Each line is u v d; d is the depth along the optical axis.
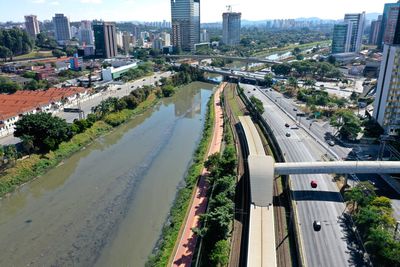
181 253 105.94
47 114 188.12
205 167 161.38
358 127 190.50
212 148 191.75
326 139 195.75
